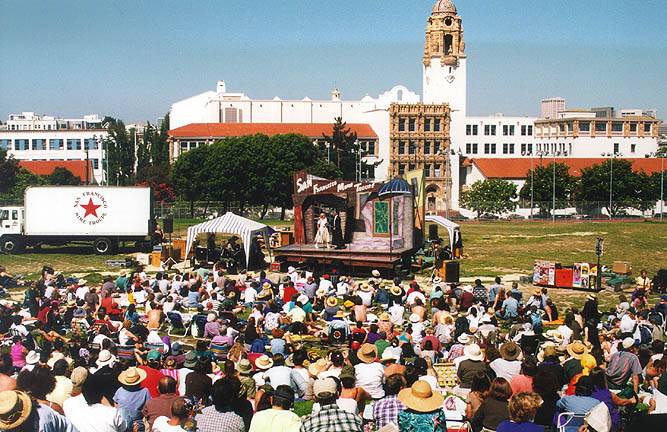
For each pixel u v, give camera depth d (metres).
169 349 26.78
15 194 126.38
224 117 174.88
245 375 19.92
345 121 173.75
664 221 125.50
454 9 167.75
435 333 29.08
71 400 15.26
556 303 46.84
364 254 56.69
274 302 35.28
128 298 38.62
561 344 27.42
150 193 70.88
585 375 17.34
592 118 190.88
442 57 167.75
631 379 20.95
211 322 30.30
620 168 148.12
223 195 129.00
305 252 58.19
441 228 106.75
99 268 61.19
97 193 70.06
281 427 14.22
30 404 10.83
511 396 15.41
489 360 21.91
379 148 163.25
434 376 20.30
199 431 14.23
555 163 152.25
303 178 61.72
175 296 38.12
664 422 14.14
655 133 192.75
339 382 16.06
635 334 29.28
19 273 57.97
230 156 127.38
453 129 167.38
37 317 33.09
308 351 26.92
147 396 16.75
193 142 158.75
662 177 137.88
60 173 146.88
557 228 106.94
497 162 168.12
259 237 73.25
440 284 43.69
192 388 17.69
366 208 60.56
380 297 40.81
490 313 34.66
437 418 14.79
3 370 19.61
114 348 24.64
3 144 191.25
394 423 15.94
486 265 64.62
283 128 164.12
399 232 59.84
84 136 191.38
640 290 41.75
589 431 14.34
